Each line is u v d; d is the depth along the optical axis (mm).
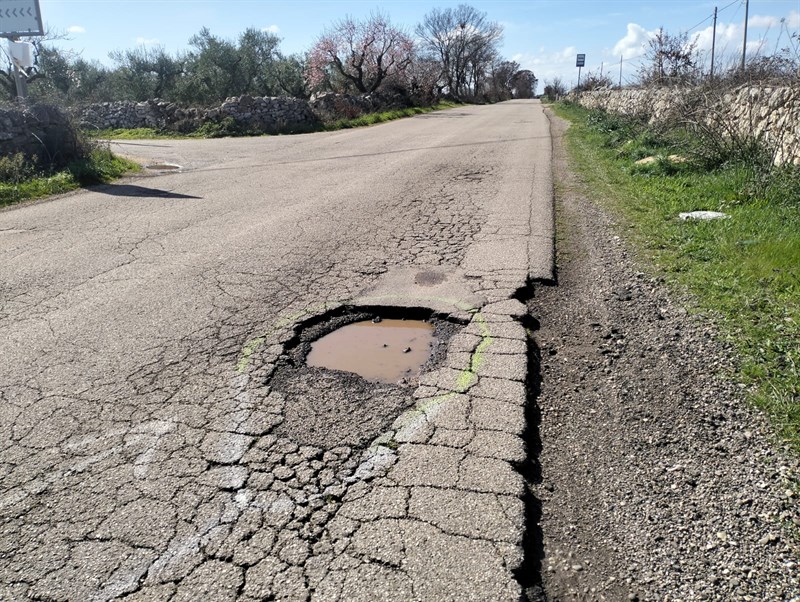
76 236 6871
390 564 2240
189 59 32469
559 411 3285
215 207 8352
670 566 2268
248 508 2539
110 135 21891
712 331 3957
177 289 5102
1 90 23344
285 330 4254
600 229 6645
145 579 2209
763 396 3199
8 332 4316
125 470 2801
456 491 2607
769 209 6246
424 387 3457
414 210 7895
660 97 13453
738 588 2156
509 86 87500
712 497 2586
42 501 2621
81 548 2365
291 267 5637
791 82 7641
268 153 15000
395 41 35531
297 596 2113
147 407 3311
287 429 3080
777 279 4559
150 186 10164
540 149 13766
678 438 2982
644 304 4551
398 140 17172
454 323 4387
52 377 3660
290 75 34500
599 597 2158
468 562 2246
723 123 8758
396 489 2629
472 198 8523
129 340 4141
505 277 5211
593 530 2459
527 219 7188
